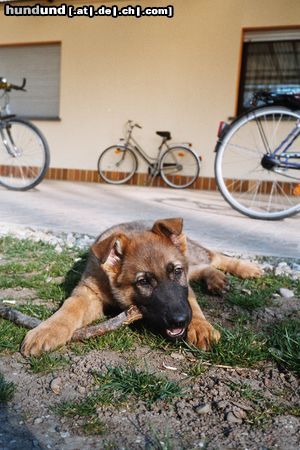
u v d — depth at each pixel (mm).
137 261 1573
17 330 1506
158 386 1179
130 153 7188
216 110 6664
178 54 6766
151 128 7082
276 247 2641
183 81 6801
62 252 2598
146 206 4336
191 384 1225
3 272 2234
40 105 7887
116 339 1468
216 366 1331
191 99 6785
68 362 1322
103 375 1233
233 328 1608
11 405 1099
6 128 5301
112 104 7289
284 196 5316
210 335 1424
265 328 1615
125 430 1012
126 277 1576
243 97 6637
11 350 1382
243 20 6359
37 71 7820
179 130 6914
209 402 1133
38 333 1391
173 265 1577
